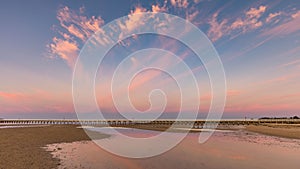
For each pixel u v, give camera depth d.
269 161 14.23
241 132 40.03
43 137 23.44
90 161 13.21
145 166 12.52
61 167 11.55
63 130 33.66
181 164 13.14
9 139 20.67
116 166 12.30
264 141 25.53
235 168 12.45
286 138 29.03
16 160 12.47
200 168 12.33
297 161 14.29
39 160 12.76
